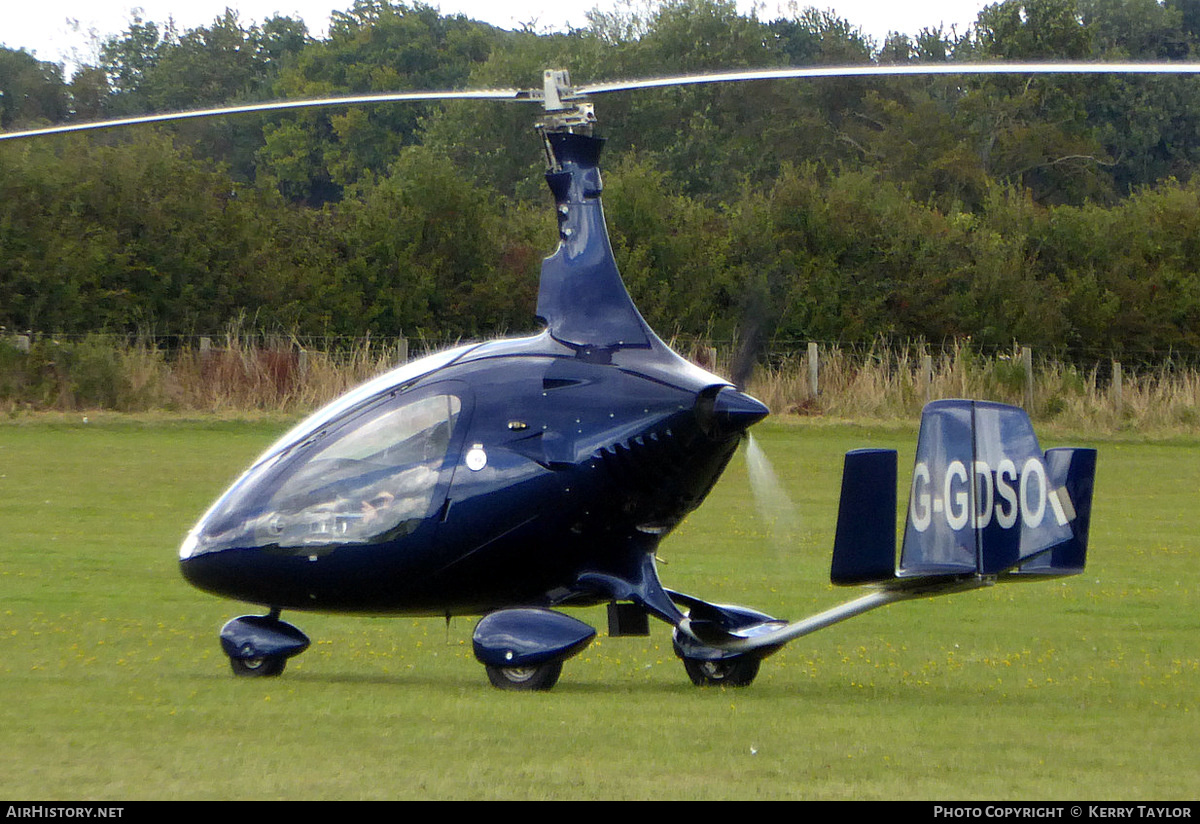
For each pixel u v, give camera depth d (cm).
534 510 3072
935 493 2828
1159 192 16838
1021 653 3675
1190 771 2208
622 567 3194
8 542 5538
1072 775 2170
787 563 5462
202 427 9800
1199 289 14800
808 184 14862
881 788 2069
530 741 2375
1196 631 4094
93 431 9512
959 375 11488
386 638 3859
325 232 14075
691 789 2045
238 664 3203
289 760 2203
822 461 8912
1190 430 11125
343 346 12575
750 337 3200
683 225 14300
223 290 13038
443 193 14025
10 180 12675
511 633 2980
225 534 3184
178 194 13362
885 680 3247
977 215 17025
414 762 2198
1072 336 14400
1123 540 6250
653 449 3084
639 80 3056
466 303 13762
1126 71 2425
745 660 3127
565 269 3228
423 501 3073
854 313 13875
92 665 3250
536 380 3128
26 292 12325
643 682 3228
